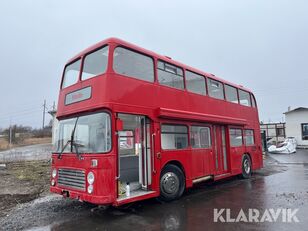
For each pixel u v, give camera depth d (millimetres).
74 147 6887
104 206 7516
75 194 6543
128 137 7664
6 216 6855
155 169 7418
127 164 7801
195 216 6457
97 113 6555
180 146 8562
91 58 7176
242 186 10391
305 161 20672
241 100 13016
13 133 51719
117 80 6684
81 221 6289
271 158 23328
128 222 6133
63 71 8195
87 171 6312
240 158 12125
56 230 5734
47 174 13773
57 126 7820
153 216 6551
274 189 9484
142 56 7633
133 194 6883
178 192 8273
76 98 7246
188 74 9414
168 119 8117
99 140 6371
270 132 38094
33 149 36000
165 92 8180
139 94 7254
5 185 10969
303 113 34219
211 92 10609
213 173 10039
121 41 7023
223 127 11297
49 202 8164
